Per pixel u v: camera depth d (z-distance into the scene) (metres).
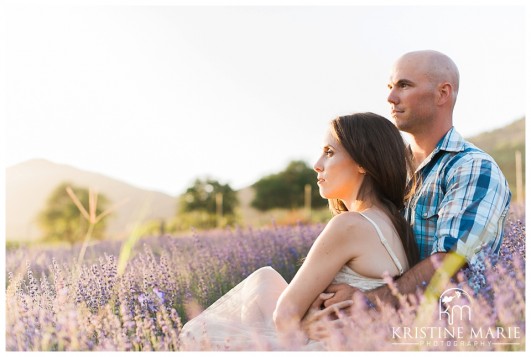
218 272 4.69
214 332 2.92
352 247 2.71
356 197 2.95
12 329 2.80
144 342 2.65
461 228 3.18
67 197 30.80
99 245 6.90
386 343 2.40
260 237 5.90
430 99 3.68
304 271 2.73
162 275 3.80
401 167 2.93
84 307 2.98
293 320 2.68
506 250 3.12
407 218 3.59
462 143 3.57
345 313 2.66
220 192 34.81
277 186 36.44
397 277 2.78
